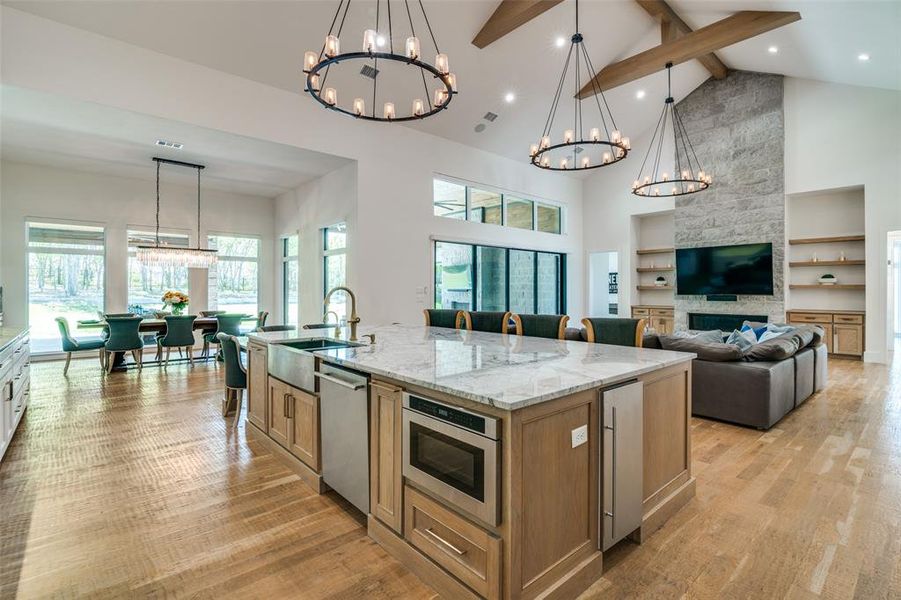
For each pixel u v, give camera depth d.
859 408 4.21
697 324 8.32
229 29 4.48
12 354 3.18
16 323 6.48
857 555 1.87
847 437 3.40
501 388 1.56
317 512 2.27
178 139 5.26
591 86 6.80
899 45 5.02
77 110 4.39
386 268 6.43
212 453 3.07
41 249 6.77
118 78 4.32
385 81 5.58
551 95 6.91
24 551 1.91
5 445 2.93
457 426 1.56
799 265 7.44
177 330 6.16
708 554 1.90
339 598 1.64
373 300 6.29
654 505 2.11
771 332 5.09
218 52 4.70
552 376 1.77
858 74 6.18
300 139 5.56
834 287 7.11
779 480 2.63
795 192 7.24
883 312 6.52
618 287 9.51
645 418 2.04
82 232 7.08
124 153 5.91
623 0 5.59
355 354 2.35
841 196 7.20
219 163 6.34
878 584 1.68
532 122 7.44
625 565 1.83
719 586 1.69
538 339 3.07
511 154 8.16
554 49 6.01
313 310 7.42
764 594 1.64
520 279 8.78
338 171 6.62
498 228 8.15
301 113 5.56
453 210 7.44
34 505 2.32
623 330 3.08
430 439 1.70
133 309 7.25
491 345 2.74
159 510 2.28
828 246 7.28
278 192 8.43
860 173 6.66
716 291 7.99
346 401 2.21
